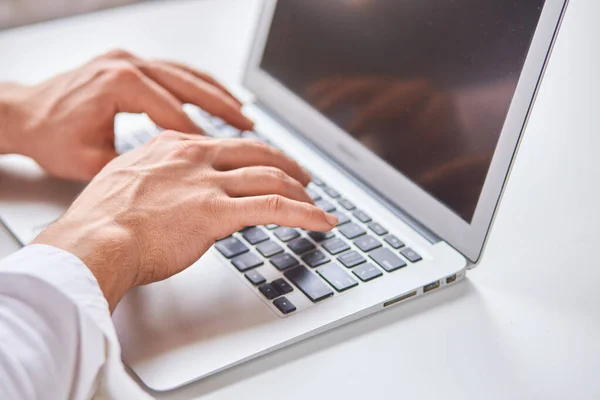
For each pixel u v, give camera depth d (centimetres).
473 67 66
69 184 77
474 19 67
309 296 61
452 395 53
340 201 74
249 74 93
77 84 80
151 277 61
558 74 95
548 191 77
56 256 53
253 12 117
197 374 53
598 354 56
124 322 58
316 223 65
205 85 83
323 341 57
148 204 63
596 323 59
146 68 83
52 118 77
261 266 65
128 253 58
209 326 58
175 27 112
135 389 51
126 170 66
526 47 62
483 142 65
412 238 68
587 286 63
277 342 56
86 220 60
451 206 67
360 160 77
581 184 77
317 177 78
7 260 53
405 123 73
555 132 86
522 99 61
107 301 56
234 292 62
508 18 64
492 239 70
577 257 67
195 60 103
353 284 62
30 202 74
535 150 83
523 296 62
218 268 64
